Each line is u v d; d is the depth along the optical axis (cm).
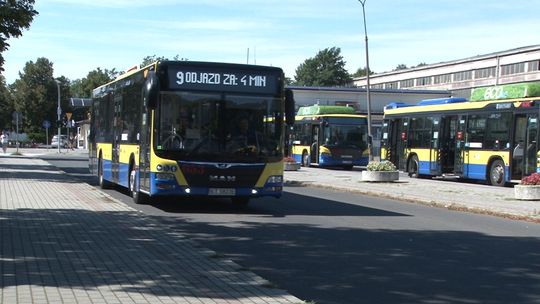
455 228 1269
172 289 677
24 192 1761
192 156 1348
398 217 1436
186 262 824
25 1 2073
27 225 1122
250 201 1762
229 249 980
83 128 8381
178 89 1356
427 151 2866
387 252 971
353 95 7431
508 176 2344
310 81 12069
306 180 2595
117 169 1794
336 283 757
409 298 688
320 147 3722
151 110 1370
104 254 867
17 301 612
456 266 868
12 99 8975
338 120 3712
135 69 1672
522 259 927
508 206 1648
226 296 654
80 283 693
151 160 1359
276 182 1402
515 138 2328
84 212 1328
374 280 775
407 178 2894
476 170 2527
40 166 3216
